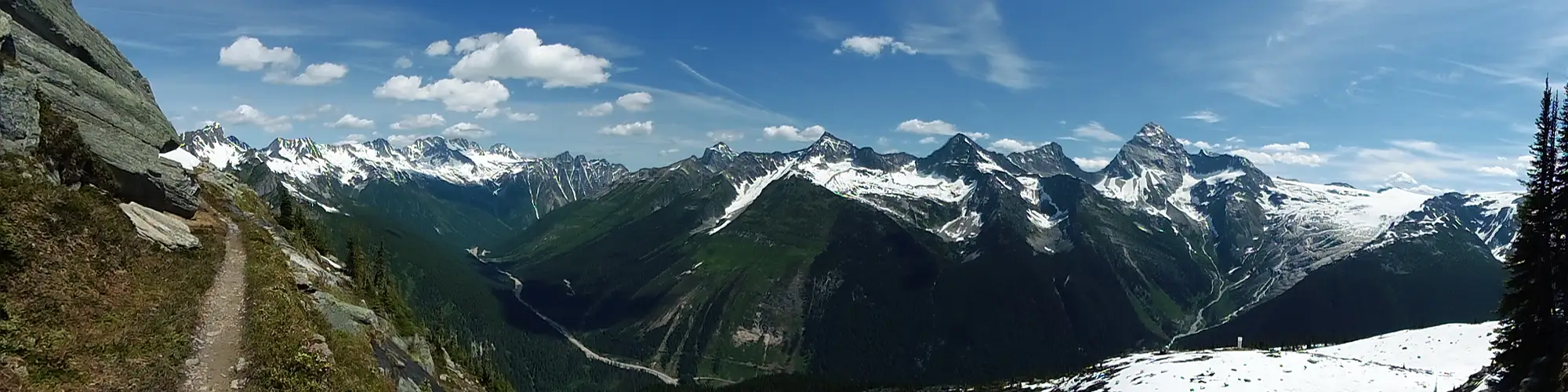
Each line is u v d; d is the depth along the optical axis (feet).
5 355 102.53
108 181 184.96
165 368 119.55
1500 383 205.57
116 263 148.05
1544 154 193.57
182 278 162.20
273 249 218.18
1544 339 191.83
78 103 206.39
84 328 121.08
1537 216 195.11
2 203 130.82
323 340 155.33
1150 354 553.23
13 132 158.40
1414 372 366.22
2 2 209.67
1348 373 355.77
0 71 168.86
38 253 127.65
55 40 228.02
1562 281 188.96
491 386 350.43
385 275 327.88
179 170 226.79
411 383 188.75
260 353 133.59
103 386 108.27
